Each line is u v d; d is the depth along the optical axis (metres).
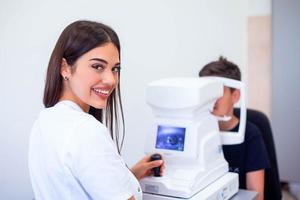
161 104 1.18
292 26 3.20
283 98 3.29
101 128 0.87
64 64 0.93
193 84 1.16
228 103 1.46
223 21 2.66
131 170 1.15
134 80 1.91
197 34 2.38
